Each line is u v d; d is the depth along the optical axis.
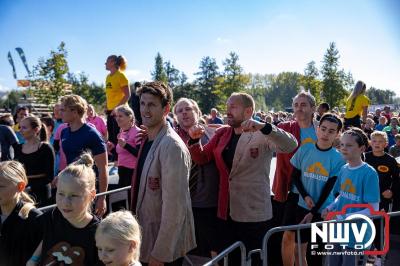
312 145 3.81
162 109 2.84
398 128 10.91
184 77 72.50
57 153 5.75
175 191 2.65
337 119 3.68
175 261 2.84
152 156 2.78
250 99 3.58
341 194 3.61
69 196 2.45
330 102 43.75
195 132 3.62
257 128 3.18
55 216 2.59
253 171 3.60
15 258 2.74
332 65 43.69
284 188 4.23
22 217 2.74
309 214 3.65
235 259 3.86
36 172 4.59
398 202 5.12
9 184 2.73
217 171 3.97
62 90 27.50
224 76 54.97
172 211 2.64
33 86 27.14
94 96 54.91
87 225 2.52
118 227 2.31
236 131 3.74
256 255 4.12
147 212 2.80
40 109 21.20
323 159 3.69
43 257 2.54
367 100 8.25
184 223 2.81
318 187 3.72
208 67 69.19
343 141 3.51
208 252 4.56
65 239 2.50
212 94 68.56
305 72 48.62
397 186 5.09
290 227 3.10
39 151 4.61
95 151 4.06
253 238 3.69
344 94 43.56
